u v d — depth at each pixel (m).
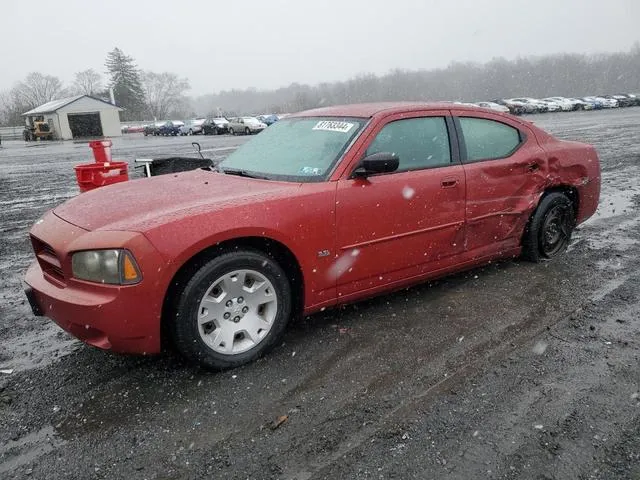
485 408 2.59
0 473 2.24
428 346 3.25
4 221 7.72
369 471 2.18
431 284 4.30
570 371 2.91
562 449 2.28
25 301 4.29
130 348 2.75
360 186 3.35
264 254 3.05
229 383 2.88
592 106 48.06
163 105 114.56
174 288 2.79
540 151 4.45
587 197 4.95
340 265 3.32
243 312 3.04
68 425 2.55
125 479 2.18
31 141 44.69
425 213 3.66
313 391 2.78
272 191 3.15
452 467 2.19
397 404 2.64
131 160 17.34
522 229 4.48
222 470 2.21
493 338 3.33
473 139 4.07
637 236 5.64
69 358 3.24
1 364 3.18
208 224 2.79
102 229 2.76
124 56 94.06
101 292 2.67
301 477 2.16
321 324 3.59
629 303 3.81
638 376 2.85
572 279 4.34
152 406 2.68
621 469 2.16
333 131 3.67
